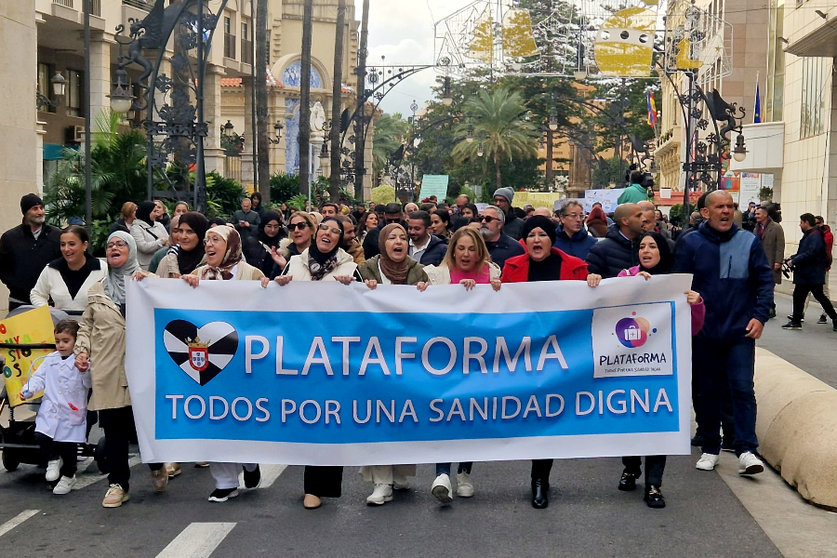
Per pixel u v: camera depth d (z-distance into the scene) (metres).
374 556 6.18
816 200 39.28
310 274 7.46
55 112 35.91
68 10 31.52
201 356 7.27
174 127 21.14
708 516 7.00
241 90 59.41
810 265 18.23
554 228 7.66
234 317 7.28
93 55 34.25
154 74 20.88
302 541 6.48
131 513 7.17
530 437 7.30
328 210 11.68
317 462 7.24
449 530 6.70
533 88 88.31
